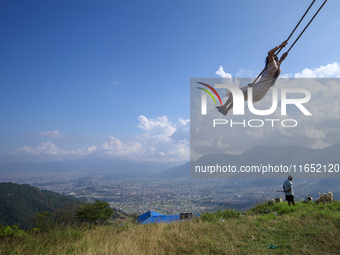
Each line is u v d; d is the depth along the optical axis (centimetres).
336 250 392
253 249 467
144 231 743
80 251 502
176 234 669
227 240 552
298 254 405
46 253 500
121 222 917
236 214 962
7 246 547
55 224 763
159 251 520
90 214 1127
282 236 535
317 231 507
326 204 923
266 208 1051
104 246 542
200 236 618
